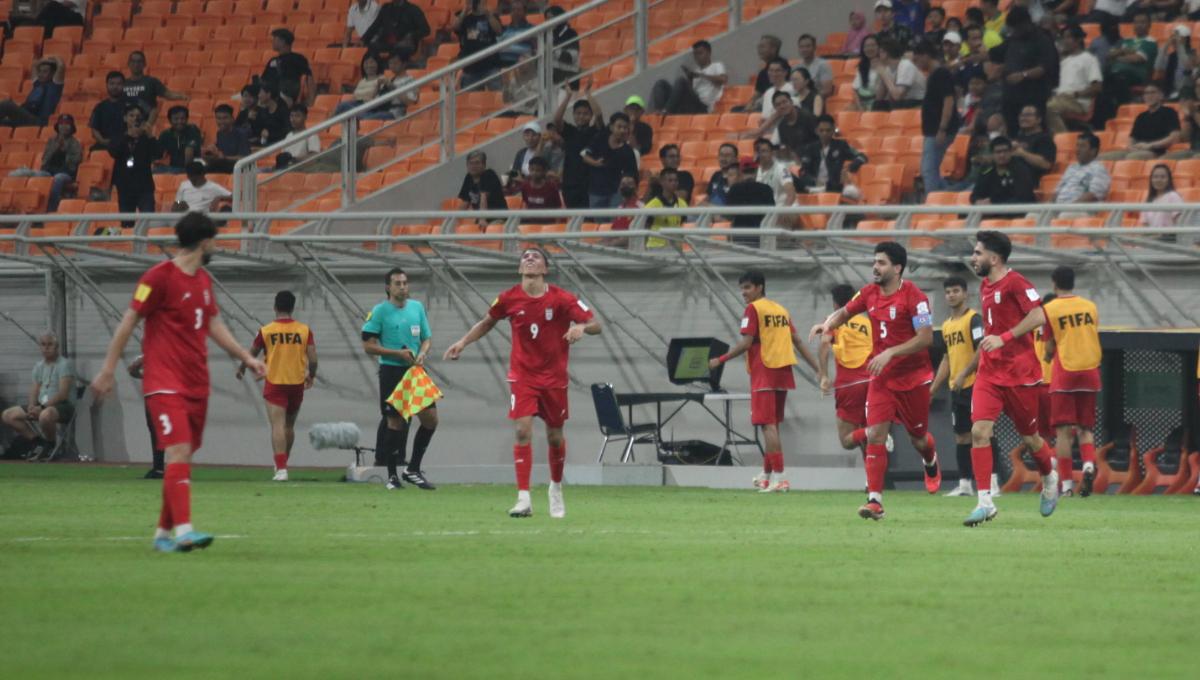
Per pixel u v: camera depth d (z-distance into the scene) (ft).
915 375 143.74
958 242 233.35
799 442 244.83
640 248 254.47
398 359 210.79
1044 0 295.69
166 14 391.04
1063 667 66.95
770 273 247.50
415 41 344.08
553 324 151.43
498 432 260.83
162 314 106.63
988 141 260.01
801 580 95.86
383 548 114.73
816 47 318.24
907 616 81.25
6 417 281.33
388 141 290.97
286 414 230.07
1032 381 140.26
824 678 63.98
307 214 264.93
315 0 380.17
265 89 333.01
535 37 306.14
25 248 287.48
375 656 68.28
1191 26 289.94
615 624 77.66
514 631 75.31
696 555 110.73
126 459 282.15
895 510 165.58
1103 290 230.48
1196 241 223.92
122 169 310.04
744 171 273.75
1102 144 270.05
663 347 252.83
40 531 130.41
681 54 315.17
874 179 277.64
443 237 249.96
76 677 63.31
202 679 62.85
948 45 284.82
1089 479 191.93
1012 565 105.19
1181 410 208.95
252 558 106.73
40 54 391.45
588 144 284.00
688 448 239.50
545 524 141.69
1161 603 86.74
